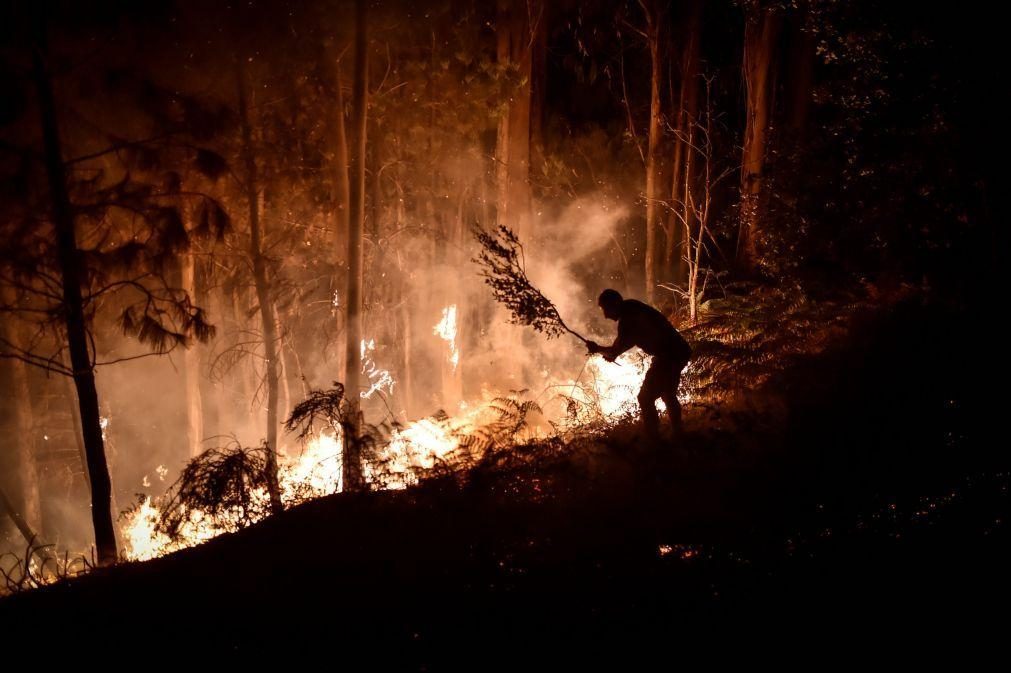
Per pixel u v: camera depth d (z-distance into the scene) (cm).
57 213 796
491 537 555
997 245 813
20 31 781
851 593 444
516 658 415
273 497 749
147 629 490
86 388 833
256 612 490
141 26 866
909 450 604
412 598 486
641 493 611
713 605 446
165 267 915
